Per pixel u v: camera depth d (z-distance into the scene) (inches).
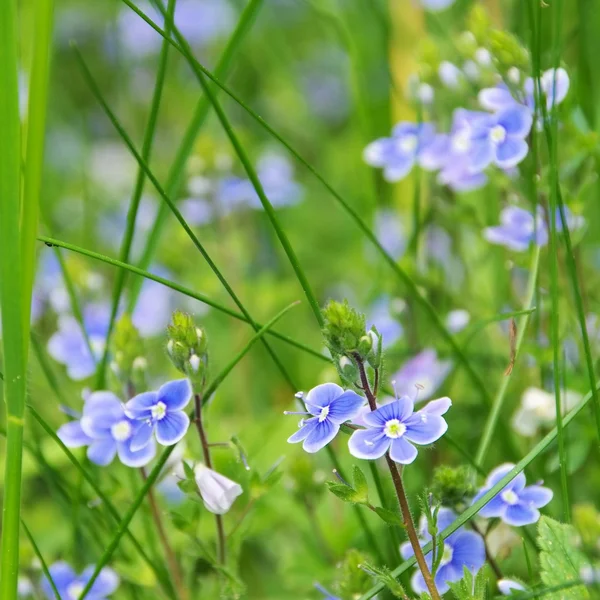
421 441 14.9
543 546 15.4
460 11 21.0
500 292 19.2
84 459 17.6
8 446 15.1
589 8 19.9
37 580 17.1
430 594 15.1
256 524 18.5
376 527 18.1
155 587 16.9
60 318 19.4
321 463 18.8
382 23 22.5
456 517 15.8
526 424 17.5
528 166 17.5
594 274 19.0
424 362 18.2
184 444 17.0
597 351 18.0
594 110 19.2
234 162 22.9
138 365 16.7
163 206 18.0
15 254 15.0
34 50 14.9
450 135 18.3
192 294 16.3
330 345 15.1
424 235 19.6
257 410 21.6
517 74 17.0
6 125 14.9
